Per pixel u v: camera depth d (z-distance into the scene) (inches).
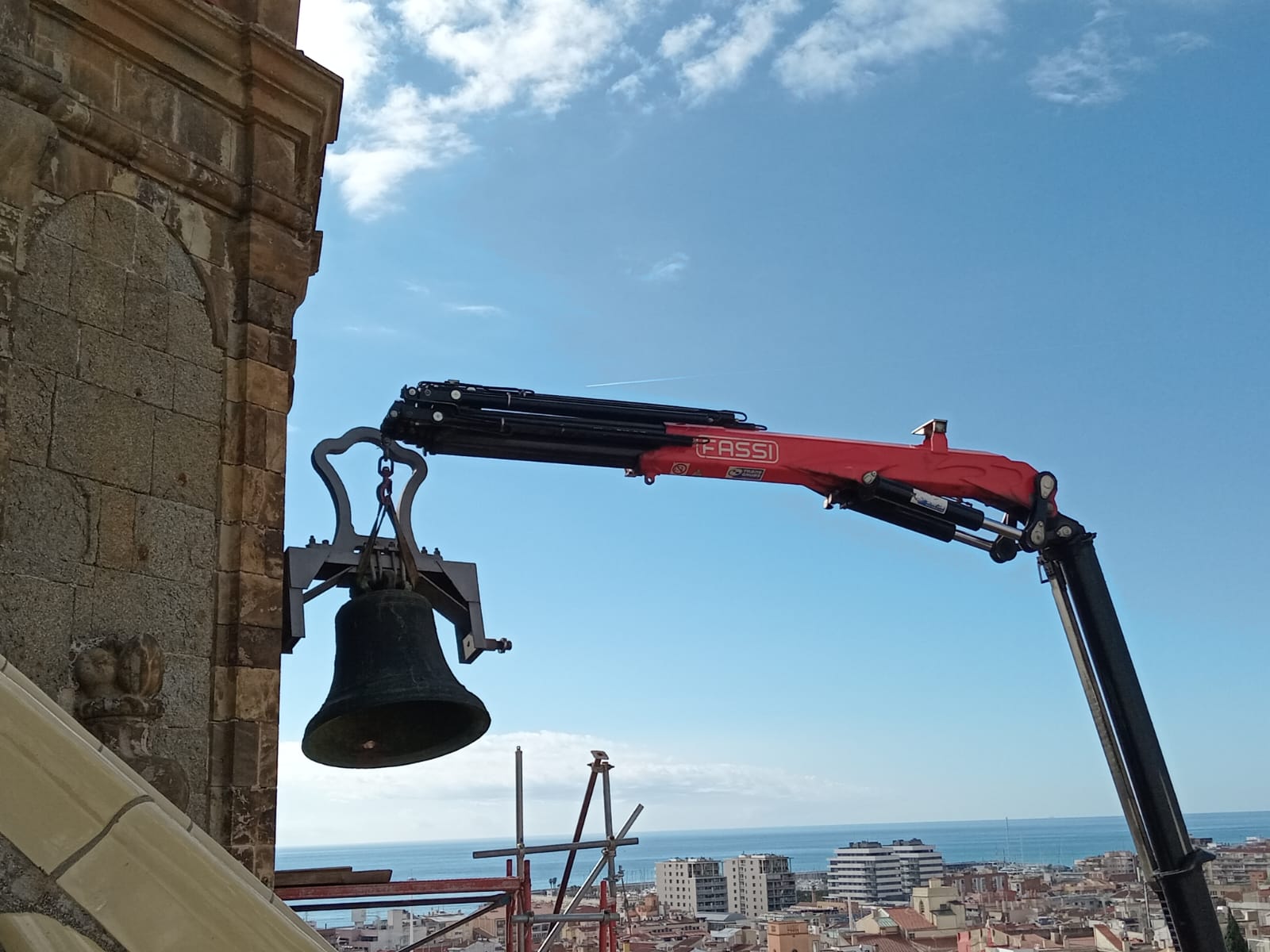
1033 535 550.3
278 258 297.9
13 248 245.1
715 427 521.3
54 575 243.1
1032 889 5009.8
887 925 3371.1
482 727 307.1
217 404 282.2
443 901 441.1
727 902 5930.1
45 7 260.5
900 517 548.7
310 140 308.2
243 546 276.5
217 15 286.8
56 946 93.7
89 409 255.4
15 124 246.8
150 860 103.1
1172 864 524.4
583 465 502.0
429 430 461.7
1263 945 2247.8
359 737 320.5
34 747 104.5
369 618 296.8
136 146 271.1
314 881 376.5
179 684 260.7
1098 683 546.6
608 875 495.5
